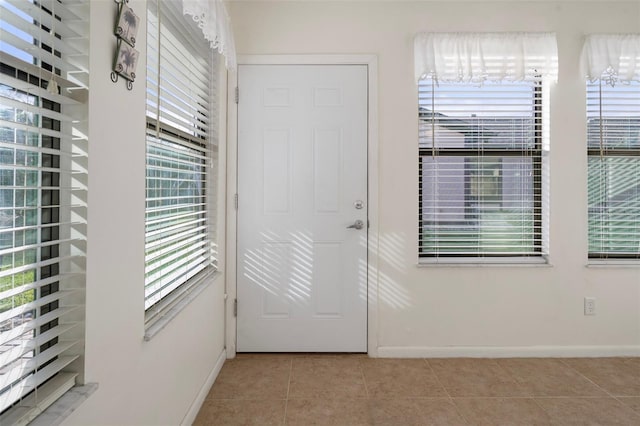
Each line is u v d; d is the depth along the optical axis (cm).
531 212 264
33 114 93
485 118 261
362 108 255
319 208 257
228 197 253
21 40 79
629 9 254
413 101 255
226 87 251
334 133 255
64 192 98
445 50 249
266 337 258
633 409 194
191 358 182
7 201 86
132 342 125
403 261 256
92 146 101
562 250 258
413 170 255
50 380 94
